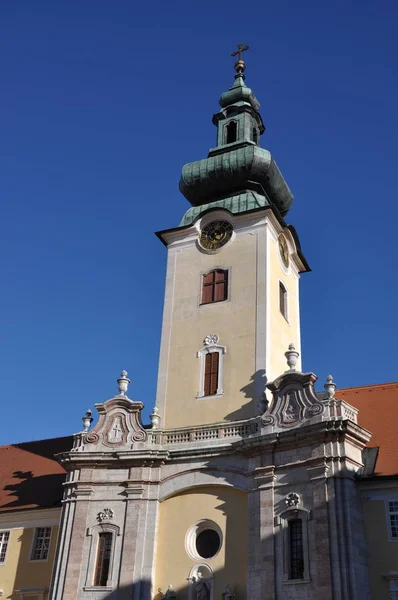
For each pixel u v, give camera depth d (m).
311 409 35.28
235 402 39.22
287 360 38.66
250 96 52.91
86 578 36.47
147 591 35.44
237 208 45.62
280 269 45.31
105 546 37.44
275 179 48.19
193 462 37.88
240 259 43.84
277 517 33.72
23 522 42.56
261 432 36.41
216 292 43.69
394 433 36.97
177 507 37.34
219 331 42.06
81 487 39.00
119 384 42.22
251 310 41.72
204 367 41.34
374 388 41.84
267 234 43.91
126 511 37.72
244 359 40.31
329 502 32.41
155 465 38.56
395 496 32.69
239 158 47.31
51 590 36.84
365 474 33.56
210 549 35.78
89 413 41.97
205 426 38.78
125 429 40.28
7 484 46.03
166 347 43.22
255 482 35.22
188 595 34.78
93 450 39.94
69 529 38.06
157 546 36.75
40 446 49.78
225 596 33.53
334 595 30.36
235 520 35.38
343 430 33.47
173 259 46.38
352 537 31.45
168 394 41.53
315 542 32.09
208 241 45.66
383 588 31.09
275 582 32.31
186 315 43.78
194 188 48.53
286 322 44.28
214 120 52.78
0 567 41.59
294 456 34.72
